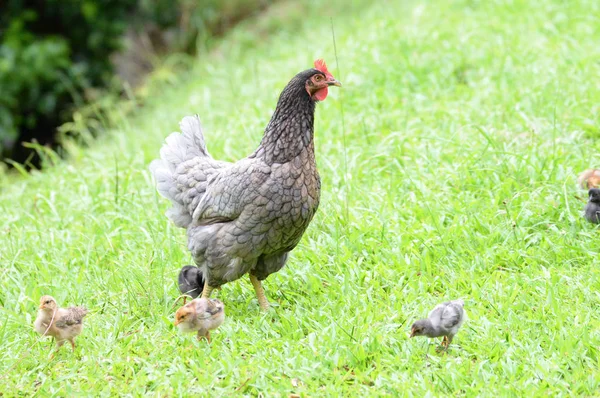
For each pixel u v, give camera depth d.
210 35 24.31
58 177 13.34
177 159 8.85
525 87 13.14
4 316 8.83
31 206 12.25
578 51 14.16
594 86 12.74
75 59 21.39
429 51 15.07
